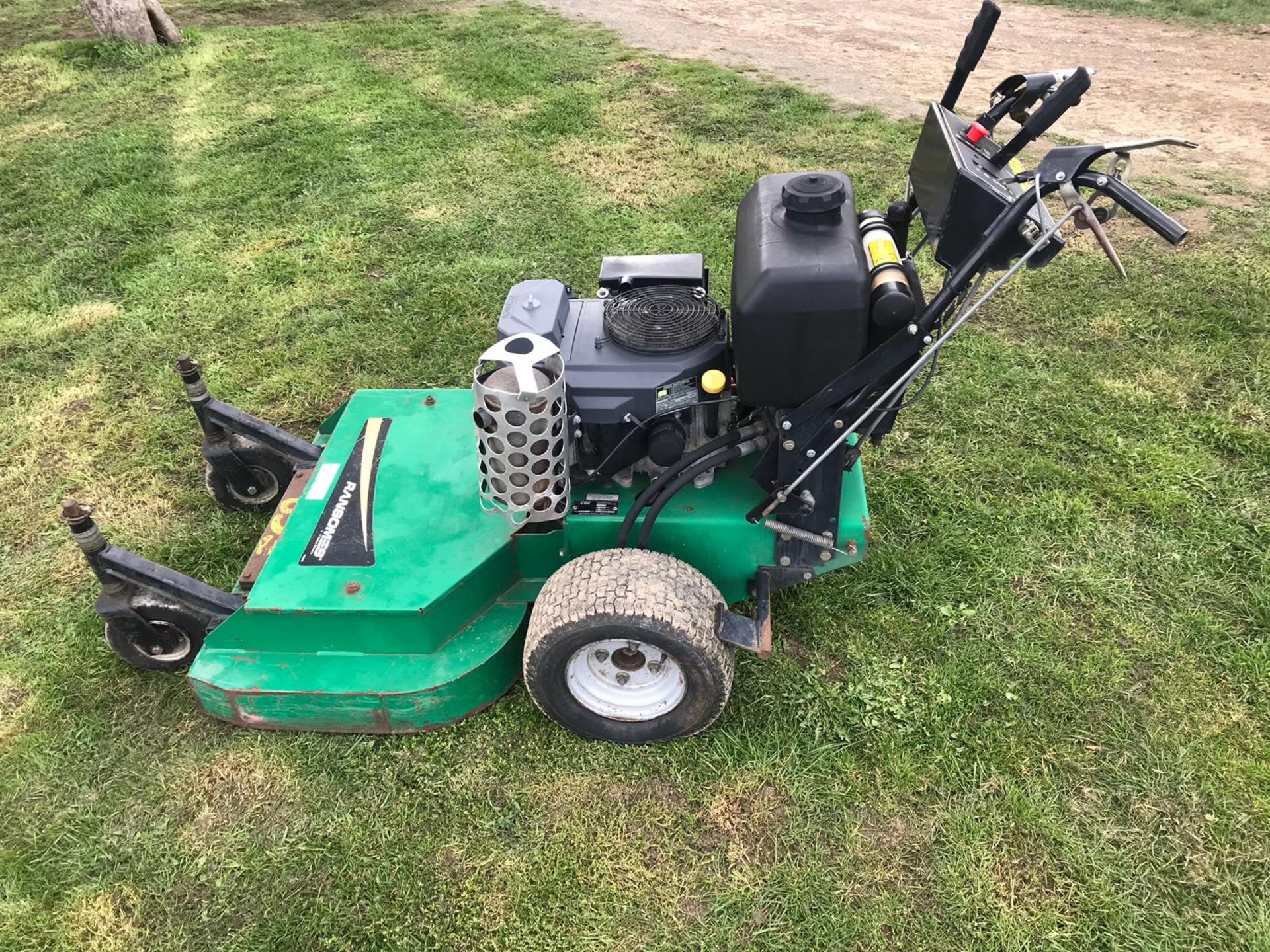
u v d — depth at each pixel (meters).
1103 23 10.91
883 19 11.40
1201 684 3.33
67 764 3.22
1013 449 4.45
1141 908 2.70
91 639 3.68
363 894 2.82
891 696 3.32
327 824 3.00
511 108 8.61
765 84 9.08
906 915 2.71
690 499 3.27
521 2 12.36
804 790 3.03
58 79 9.76
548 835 2.95
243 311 5.79
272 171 7.54
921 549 3.93
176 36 10.82
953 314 2.98
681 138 7.87
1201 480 4.21
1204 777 3.02
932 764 3.10
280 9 12.35
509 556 3.27
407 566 3.16
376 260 6.25
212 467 4.09
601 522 3.21
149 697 3.44
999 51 10.02
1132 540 3.94
